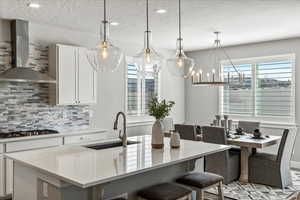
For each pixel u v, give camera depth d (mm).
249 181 4902
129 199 2826
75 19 4488
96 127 5730
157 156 2770
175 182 3109
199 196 2930
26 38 4543
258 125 5805
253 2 3613
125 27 4984
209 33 5430
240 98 6770
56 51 4781
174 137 3211
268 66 6320
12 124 4613
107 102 5922
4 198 4016
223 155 4789
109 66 2855
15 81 4492
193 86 7602
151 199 2545
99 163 2475
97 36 5711
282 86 6117
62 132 4848
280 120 6145
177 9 3910
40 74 4504
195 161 3643
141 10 3963
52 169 2264
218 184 3131
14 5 3750
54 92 4863
